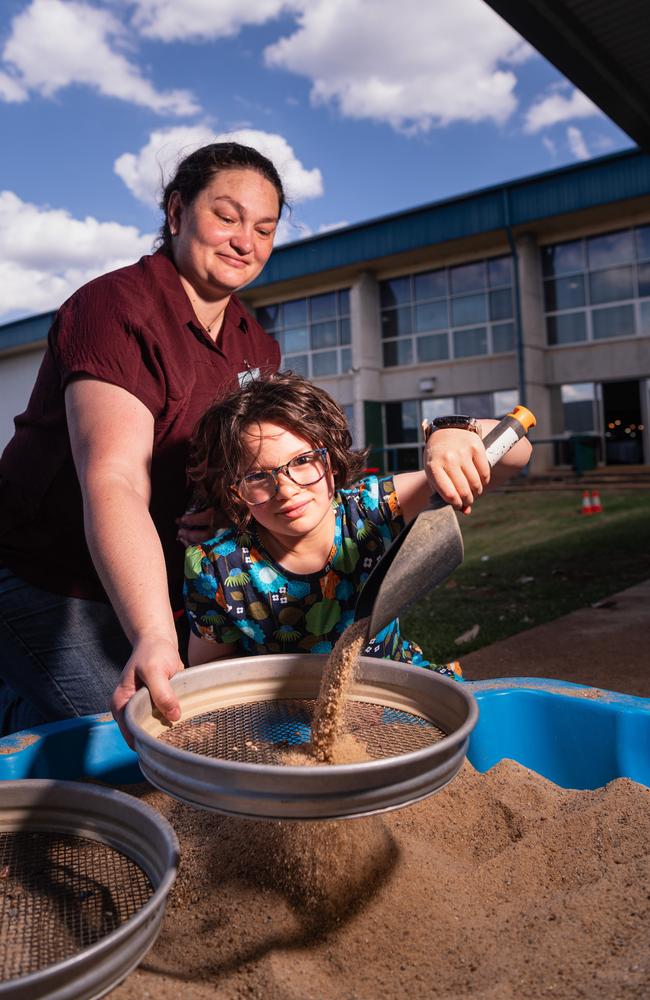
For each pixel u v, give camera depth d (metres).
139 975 1.08
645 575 5.41
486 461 1.28
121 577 1.27
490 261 17.22
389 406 18.91
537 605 4.62
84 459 1.52
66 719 1.90
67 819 1.19
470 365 17.48
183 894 1.25
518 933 1.12
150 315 1.76
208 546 1.76
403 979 1.04
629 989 0.94
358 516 1.74
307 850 1.21
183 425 1.87
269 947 1.11
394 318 18.59
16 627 1.98
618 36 4.22
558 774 1.64
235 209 1.85
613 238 16.03
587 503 10.38
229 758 1.12
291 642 1.78
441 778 0.88
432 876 1.24
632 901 1.14
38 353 23.59
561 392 16.94
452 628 4.15
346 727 1.19
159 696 1.09
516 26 4.08
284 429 1.58
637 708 1.54
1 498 1.98
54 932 0.99
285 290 19.58
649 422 15.98
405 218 17.05
